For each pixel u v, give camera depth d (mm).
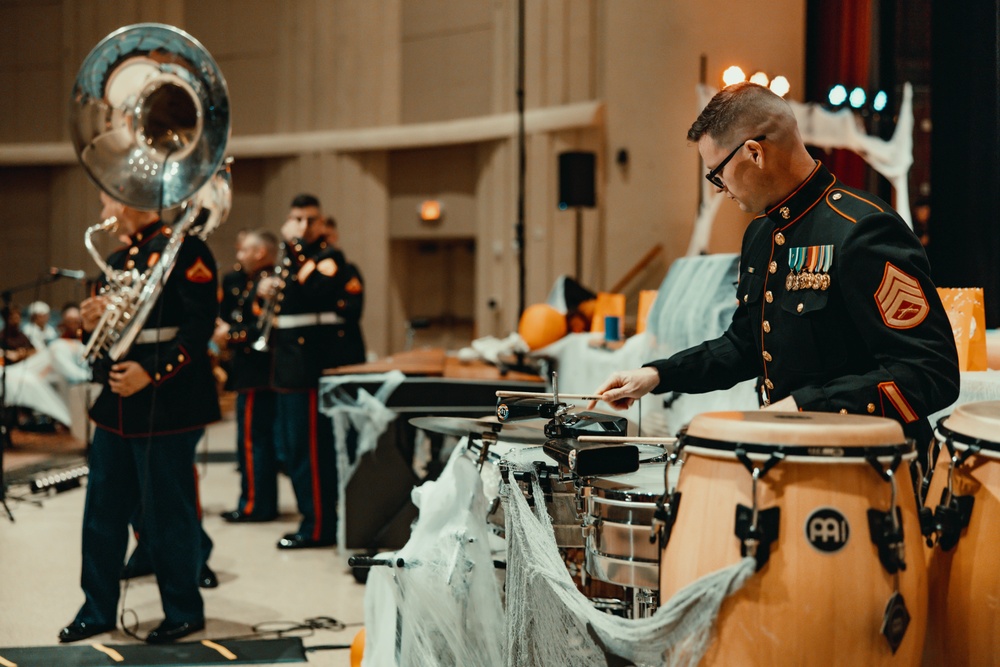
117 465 3131
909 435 1531
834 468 1198
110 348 3008
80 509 5254
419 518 2018
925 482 1479
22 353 8789
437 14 11883
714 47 7484
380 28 12359
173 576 3129
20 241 13844
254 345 4840
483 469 1921
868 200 1507
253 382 5008
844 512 1189
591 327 5008
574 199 8141
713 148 1607
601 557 1515
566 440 1666
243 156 13125
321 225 4730
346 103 12594
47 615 3377
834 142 5371
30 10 13523
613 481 1564
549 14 10422
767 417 1306
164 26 3211
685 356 1807
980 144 4020
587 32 10078
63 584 3785
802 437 1200
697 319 2910
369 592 2113
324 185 12734
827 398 1389
